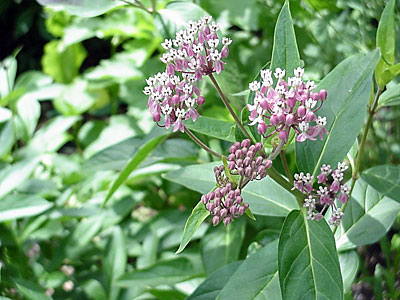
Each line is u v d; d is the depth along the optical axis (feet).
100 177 1.47
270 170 0.74
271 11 1.43
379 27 0.79
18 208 1.11
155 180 1.61
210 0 1.44
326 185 0.73
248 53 1.56
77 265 1.40
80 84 1.92
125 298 1.22
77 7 1.04
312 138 0.68
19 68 3.13
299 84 0.67
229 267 0.91
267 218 1.30
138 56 1.86
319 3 1.21
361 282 1.32
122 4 1.05
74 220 1.54
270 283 0.78
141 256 1.33
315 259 0.71
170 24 1.03
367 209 0.92
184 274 1.20
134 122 1.80
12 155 1.56
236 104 0.98
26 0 3.04
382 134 1.36
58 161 1.57
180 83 0.74
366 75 0.74
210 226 1.31
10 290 1.21
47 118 2.80
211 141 1.25
